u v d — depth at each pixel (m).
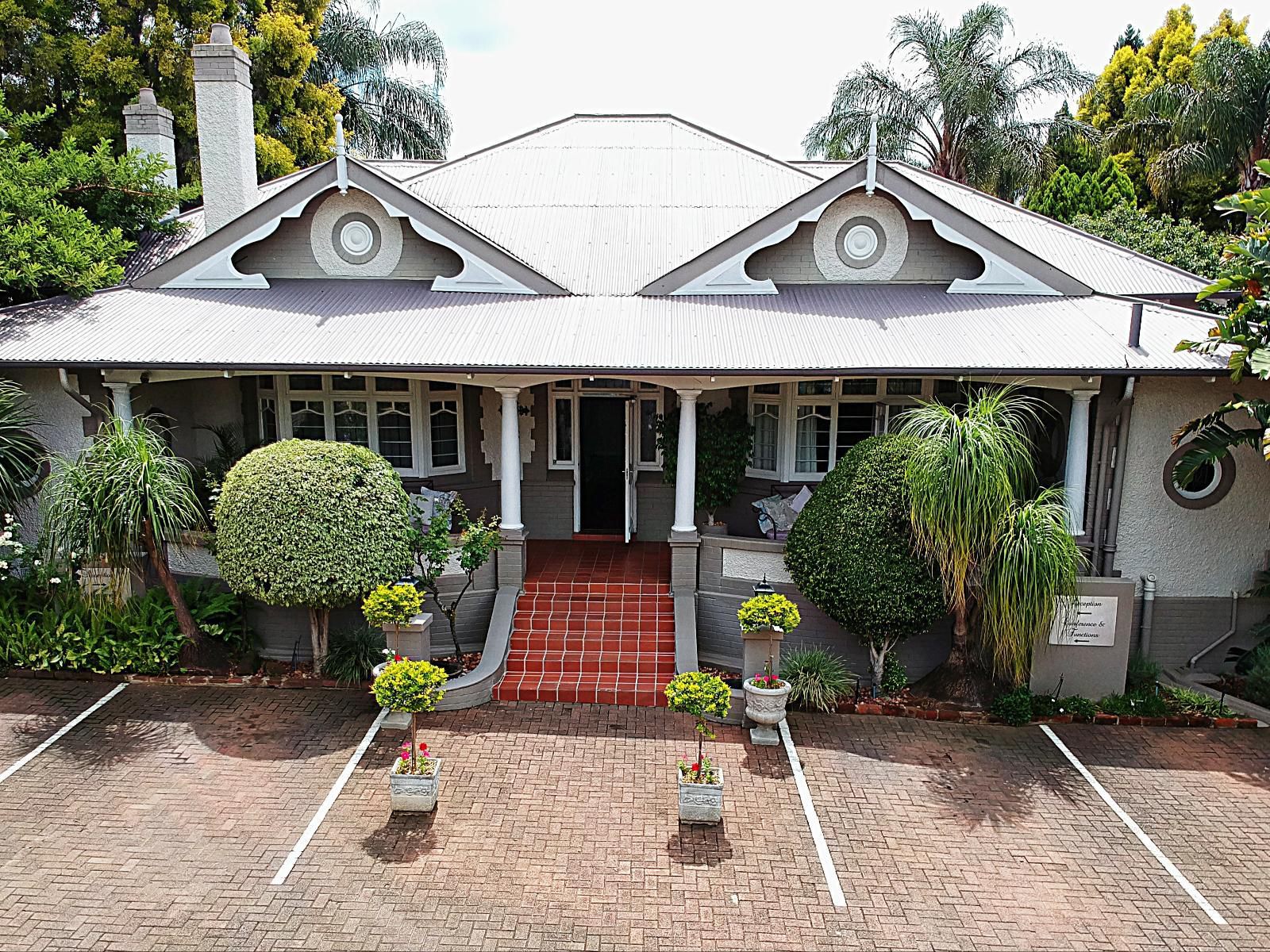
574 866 7.99
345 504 10.65
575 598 12.77
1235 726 10.92
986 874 8.05
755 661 10.53
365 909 7.36
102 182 16.03
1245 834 8.75
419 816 8.71
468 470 15.36
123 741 10.02
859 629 10.95
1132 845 8.55
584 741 10.25
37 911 7.25
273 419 15.03
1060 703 11.05
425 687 8.78
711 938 7.16
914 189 13.62
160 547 11.26
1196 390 11.81
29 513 12.90
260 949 6.89
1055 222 16.83
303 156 27.80
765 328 12.67
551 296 14.10
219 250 14.12
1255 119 27.36
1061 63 30.45
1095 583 10.91
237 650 11.90
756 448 14.91
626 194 16.92
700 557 12.50
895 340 12.13
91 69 22.08
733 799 9.15
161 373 12.26
